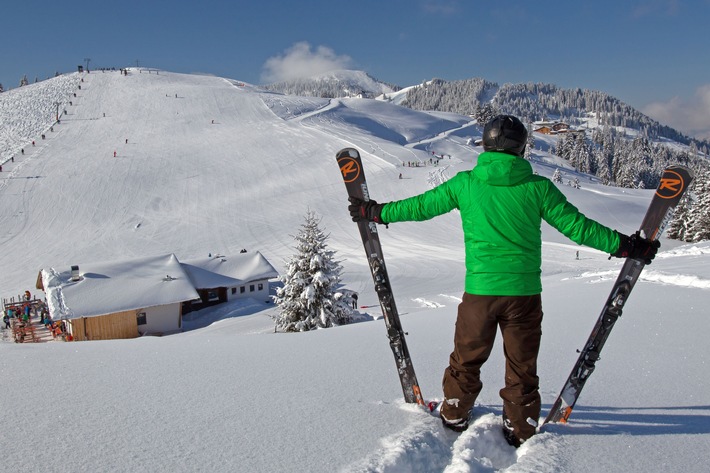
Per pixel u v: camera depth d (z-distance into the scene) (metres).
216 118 98.25
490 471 2.18
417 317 7.18
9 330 29.23
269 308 32.28
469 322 2.50
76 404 2.87
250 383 3.34
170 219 53.81
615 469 2.11
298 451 2.24
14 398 2.98
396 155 78.62
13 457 2.15
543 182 2.47
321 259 19.22
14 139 84.38
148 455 2.19
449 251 45.22
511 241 2.45
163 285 28.86
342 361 3.99
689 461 2.19
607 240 2.44
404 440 2.29
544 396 3.19
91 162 70.50
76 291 27.16
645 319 5.35
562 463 2.16
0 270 40.56
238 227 51.91
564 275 21.38
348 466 2.07
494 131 2.51
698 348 4.11
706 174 50.88
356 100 140.50
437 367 3.81
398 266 40.06
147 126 91.06
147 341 5.50
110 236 48.94
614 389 3.26
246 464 2.11
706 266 9.91
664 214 2.44
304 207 57.28
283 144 81.75
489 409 2.88
